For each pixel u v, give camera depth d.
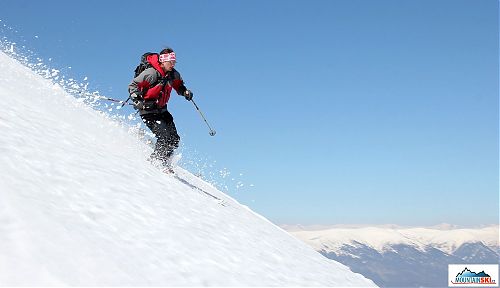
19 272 2.60
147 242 4.14
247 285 4.29
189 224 5.42
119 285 3.06
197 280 3.87
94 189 4.81
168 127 8.24
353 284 6.80
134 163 7.18
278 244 7.19
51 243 3.06
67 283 2.72
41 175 4.37
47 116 7.12
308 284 5.36
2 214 3.06
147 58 8.09
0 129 5.06
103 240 3.64
